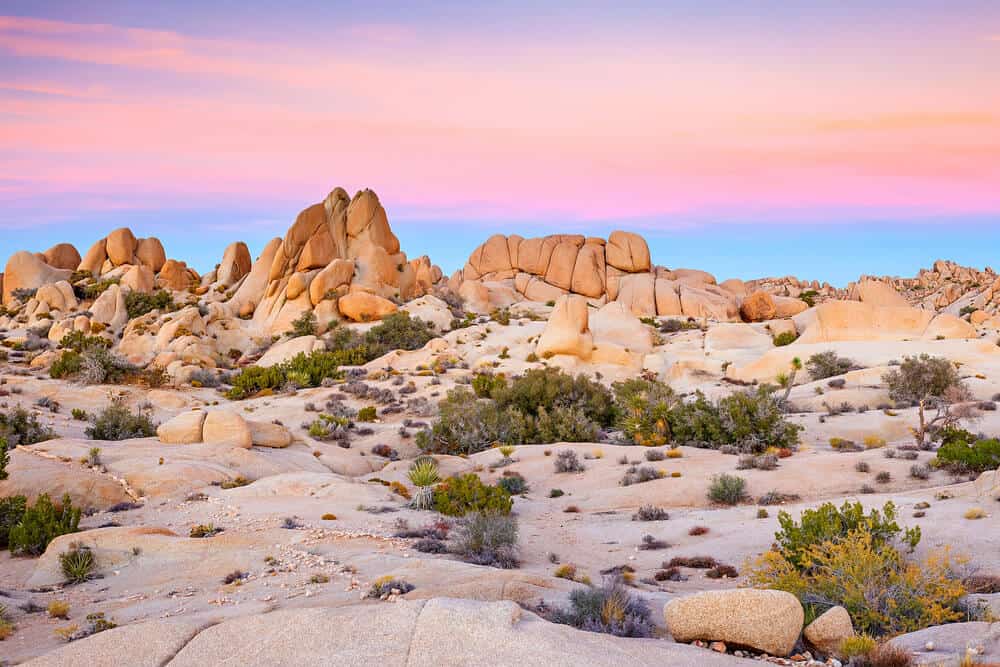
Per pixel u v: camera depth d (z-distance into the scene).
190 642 7.50
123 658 7.32
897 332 58.91
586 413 39.78
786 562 11.05
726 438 30.23
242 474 24.20
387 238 87.00
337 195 85.31
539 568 15.03
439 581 11.34
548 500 23.94
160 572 13.47
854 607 9.13
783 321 71.06
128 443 26.70
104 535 14.78
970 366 46.97
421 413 45.03
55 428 31.27
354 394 49.34
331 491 21.34
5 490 18.98
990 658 6.73
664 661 6.82
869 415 35.75
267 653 7.11
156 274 89.38
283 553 14.19
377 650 6.93
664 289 94.00
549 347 57.75
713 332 67.31
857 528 11.02
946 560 9.97
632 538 18.12
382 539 15.78
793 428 29.23
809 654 7.76
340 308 74.81
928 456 23.92
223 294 83.69
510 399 40.97
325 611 7.82
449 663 6.64
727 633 7.80
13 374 51.75
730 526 18.03
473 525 16.19
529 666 6.48
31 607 11.40
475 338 67.75
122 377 51.34
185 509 19.34
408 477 27.44
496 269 107.69
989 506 16.11
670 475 24.78
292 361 57.88
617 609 9.21
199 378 55.25
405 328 68.31
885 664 6.93
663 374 55.84
